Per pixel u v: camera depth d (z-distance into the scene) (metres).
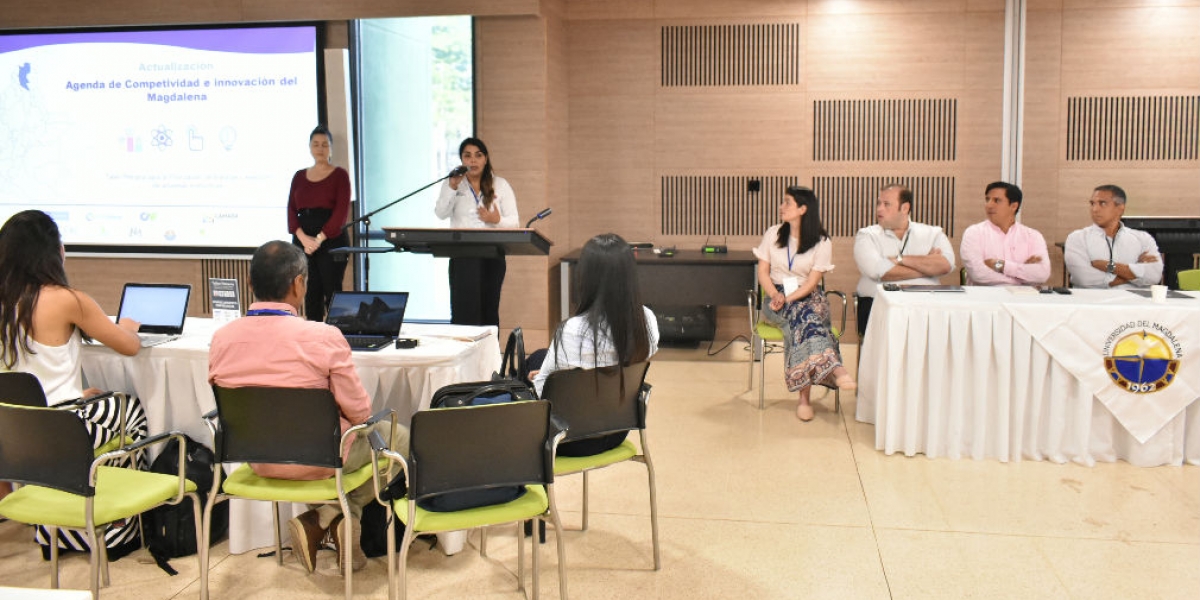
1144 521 3.60
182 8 6.68
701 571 3.21
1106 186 5.23
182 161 6.82
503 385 2.94
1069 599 2.98
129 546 3.39
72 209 6.98
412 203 7.20
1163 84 6.53
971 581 3.12
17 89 6.94
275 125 6.68
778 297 5.07
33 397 3.01
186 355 3.43
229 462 2.81
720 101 6.99
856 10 6.78
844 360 6.52
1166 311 4.11
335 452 2.74
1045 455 4.32
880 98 6.83
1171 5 6.46
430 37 6.87
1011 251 5.27
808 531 3.54
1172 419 4.19
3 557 3.36
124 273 7.04
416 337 3.64
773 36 6.89
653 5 6.95
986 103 6.72
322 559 3.33
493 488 2.70
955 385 4.30
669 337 6.89
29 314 3.21
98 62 6.83
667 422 5.00
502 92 6.52
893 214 5.32
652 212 7.14
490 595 3.06
